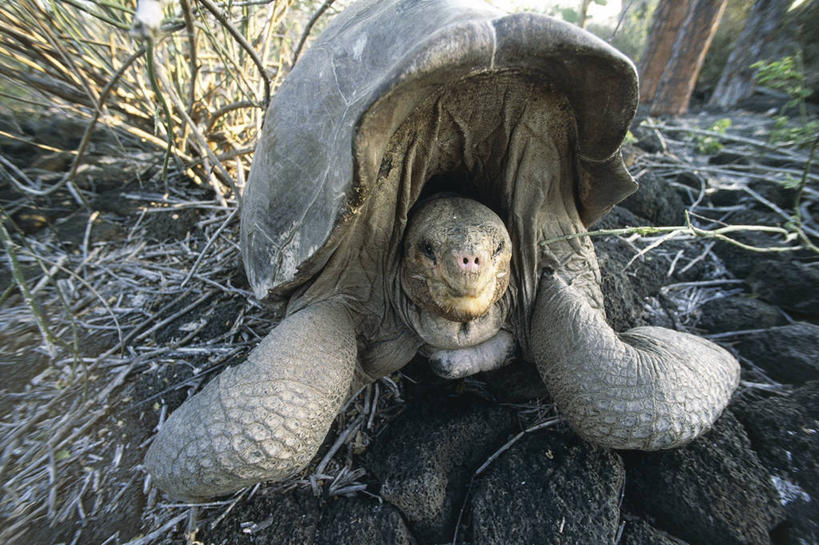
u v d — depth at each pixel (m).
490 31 0.36
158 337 0.74
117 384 0.66
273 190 0.53
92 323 0.77
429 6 0.46
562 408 0.51
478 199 0.57
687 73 1.50
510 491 0.51
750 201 0.93
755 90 1.54
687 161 1.13
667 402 0.46
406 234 0.53
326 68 0.52
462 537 0.52
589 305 0.57
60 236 0.91
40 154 1.04
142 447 0.59
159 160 1.07
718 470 0.50
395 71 0.34
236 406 0.44
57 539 0.50
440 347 0.56
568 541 0.47
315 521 0.52
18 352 0.71
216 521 0.51
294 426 0.44
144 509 0.53
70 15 0.85
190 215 0.97
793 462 0.52
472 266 0.45
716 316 0.74
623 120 0.43
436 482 0.53
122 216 0.99
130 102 0.97
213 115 0.95
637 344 0.54
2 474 0.55
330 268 0.54
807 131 0.95
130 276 0.86
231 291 0.79
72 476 0.56
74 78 0.88
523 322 0.59
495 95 0.44
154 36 0.31
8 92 1.02
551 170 0.52
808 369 0.62
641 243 0.85
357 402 0.64
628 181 0.51
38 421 0.61
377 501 0.54
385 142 0.39
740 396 0.62
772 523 0.48
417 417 0.60
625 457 0.55
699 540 0.49
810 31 1.38
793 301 0.73
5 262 0.86
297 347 0.48
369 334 0.59
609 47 0.37
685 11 1.49
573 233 0.59
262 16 1.20
